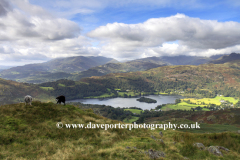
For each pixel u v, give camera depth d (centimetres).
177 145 1359
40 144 1084
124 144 1234
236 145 1489
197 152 1213
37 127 1341
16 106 1641
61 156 917
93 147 1134
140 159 932
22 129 1251
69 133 1338
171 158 1038
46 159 882
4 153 916
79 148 1067
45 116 1593
